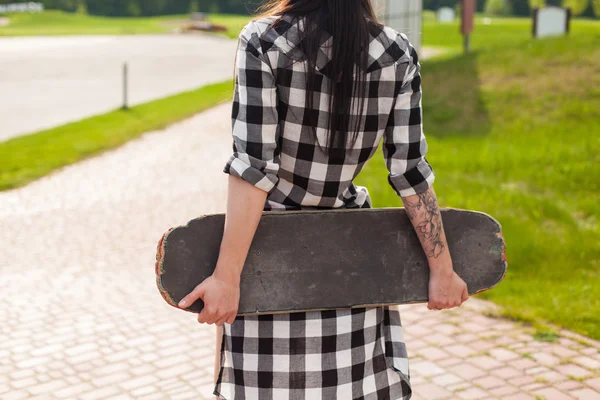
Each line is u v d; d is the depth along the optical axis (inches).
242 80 56.8
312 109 58.0
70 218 280.4
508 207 242.5
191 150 441.4
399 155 60.4
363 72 57.9
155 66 1059.3
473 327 154.4
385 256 63.1
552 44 549.0
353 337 63.9
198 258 58.8
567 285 177.3
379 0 64.9
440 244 62.3
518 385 126.9
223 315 58.2
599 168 300.8
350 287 62.6
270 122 56.7
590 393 123.0
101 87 808.9
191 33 2081.7
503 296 170.4
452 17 2144.4
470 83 486.9
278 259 60.9
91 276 206.4
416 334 151.9
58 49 1373.0
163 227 265.4
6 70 981.8
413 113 60.4
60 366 143.5
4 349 152.7
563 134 374.0
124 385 134.3
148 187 339.0
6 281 202.1
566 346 142.5
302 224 61.1
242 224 56.3
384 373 66.6
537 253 198.4
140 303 182.1
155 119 565.3
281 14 58.1
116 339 157.4
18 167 383.9
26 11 3390.7
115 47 1445.6
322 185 61.7
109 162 405.7
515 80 477.4
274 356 62.8
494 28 1616.6
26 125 557.6
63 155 417.7
